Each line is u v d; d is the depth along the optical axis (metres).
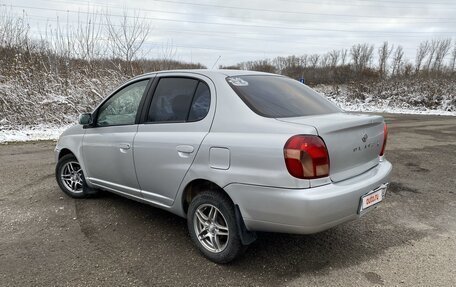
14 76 11.80
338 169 2.86
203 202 3.17
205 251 3.23
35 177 5.95
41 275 2.97
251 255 3.32
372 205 3.07
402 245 3.54
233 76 3.40
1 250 3.39
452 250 3.43
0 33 13.67
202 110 3.26
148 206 4.56
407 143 9.57
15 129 11.00
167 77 3.70
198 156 3.11
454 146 9.09
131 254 3.33
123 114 4.02
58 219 4.15
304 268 3.10
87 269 3.07
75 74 12.97
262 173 2.72
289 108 3.19
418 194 5.14
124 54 14.69
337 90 28.09
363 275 2.99
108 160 4.09
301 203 2.57
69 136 4.76
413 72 28.28
